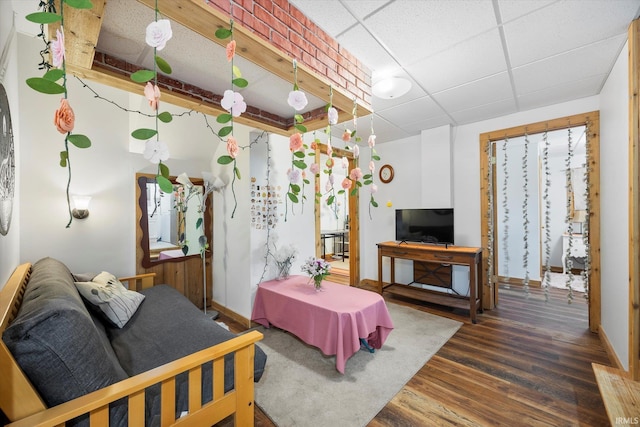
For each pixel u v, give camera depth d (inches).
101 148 107.1
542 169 203.0
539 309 131.3
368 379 77.1
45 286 50.4
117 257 111.7
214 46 61.0
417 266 156.3
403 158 165.0
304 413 64.2
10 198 56.9
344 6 61.3
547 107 118.0
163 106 107.1
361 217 181.8
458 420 61.4
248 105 95.6
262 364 60.6
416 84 97.7
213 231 142.4
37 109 91.9
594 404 65.4
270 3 56.0
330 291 101.9
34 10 63.7
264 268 121.0
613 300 84.7
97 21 45.8
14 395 32.7
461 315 125.0
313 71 65.5
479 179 136.7
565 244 196.2
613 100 86.1
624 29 69.2
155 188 123.8
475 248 129.8
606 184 93.9
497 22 66.3
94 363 39.9
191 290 135.9
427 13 63.4
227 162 41.7
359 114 90.0
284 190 130.6
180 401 47.8
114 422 40.8
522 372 79.0
